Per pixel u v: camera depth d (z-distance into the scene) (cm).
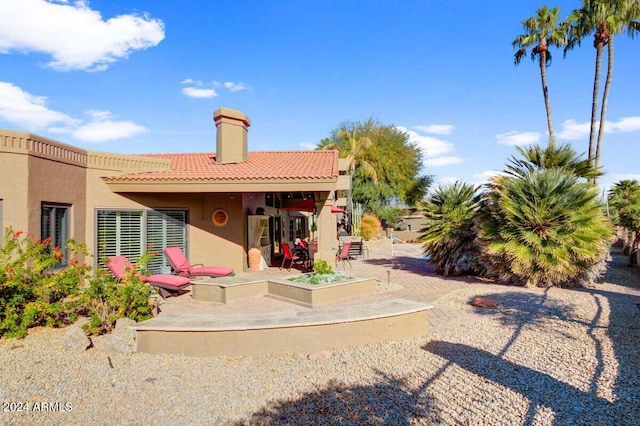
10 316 691
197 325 651
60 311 774
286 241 2422
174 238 1414
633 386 491
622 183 3288
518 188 1263
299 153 1936
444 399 474
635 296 1108
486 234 1323
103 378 542
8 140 966
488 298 1086
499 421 418
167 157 1814
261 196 1819
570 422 411
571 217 1205
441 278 1466
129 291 740
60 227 1138
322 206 1333
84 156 1219
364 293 1118
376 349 672
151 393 499
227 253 1486
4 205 959
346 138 4622
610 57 2456
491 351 648
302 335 664
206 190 1259
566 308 952
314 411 451
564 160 1370
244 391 507
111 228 1282
